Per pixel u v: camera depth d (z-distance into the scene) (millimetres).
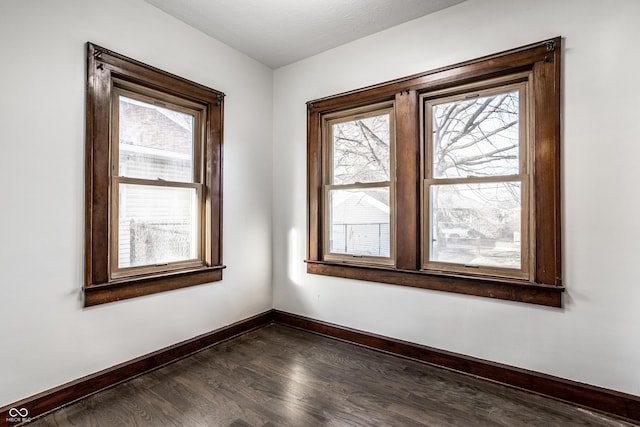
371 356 2492
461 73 2217
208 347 2619
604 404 1783
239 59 2910
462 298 2242
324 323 2895
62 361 1844
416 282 2418
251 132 3029
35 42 1739
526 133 2080
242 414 1763
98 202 1989
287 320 3145
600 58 1797
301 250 3076
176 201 2520
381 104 2646
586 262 1845
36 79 1745
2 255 1637
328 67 2885
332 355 2500
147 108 2336
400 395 1951
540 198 1971
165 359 2320
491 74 2137
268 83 3207
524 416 1757
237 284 2900
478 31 2166
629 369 1743
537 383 1966
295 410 1799
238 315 2912
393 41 2523
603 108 1794
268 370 2256
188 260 2588
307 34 2629
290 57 3021
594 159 1818
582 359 1857
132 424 1678
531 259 2031
